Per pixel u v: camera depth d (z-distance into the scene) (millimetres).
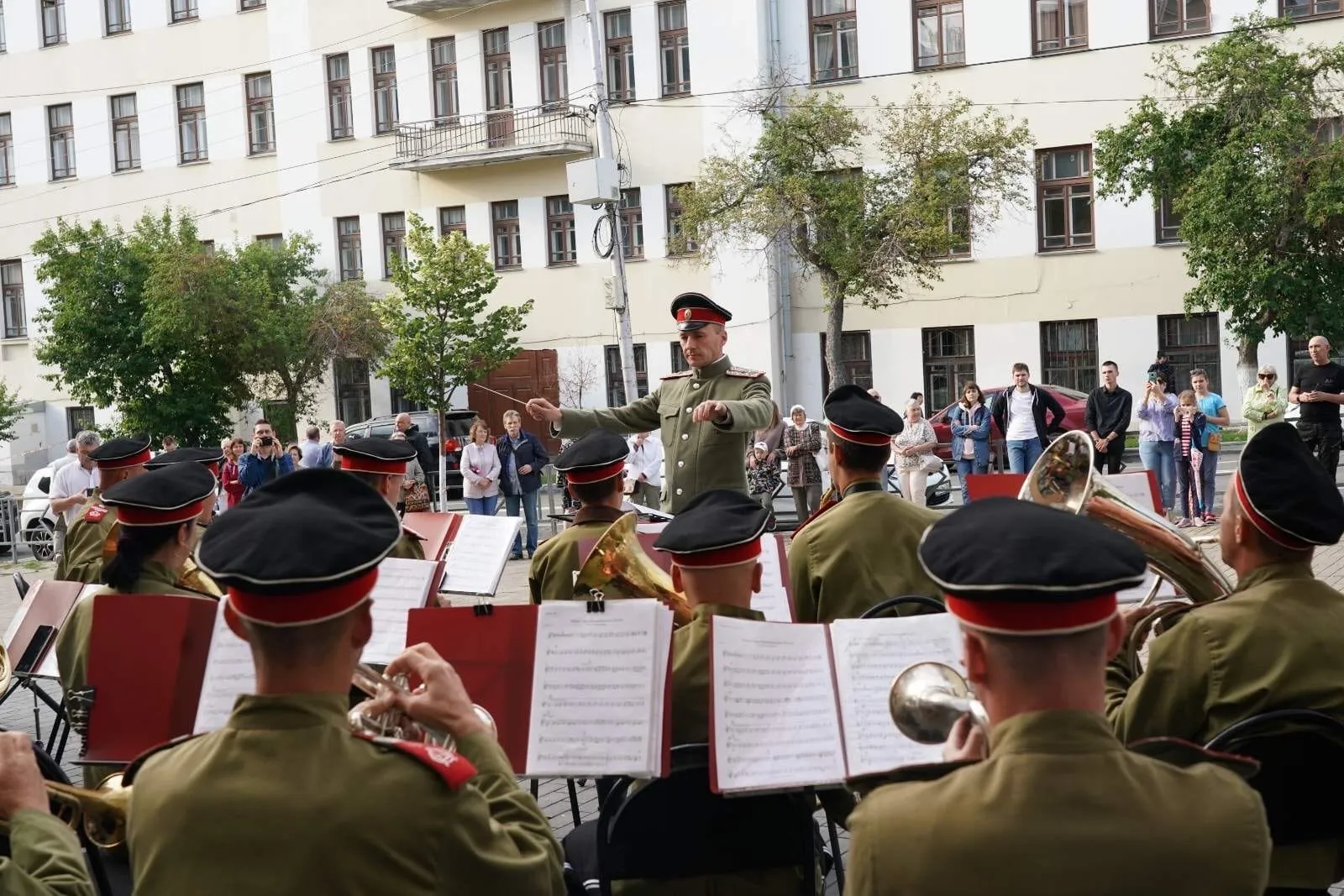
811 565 4648
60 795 2734
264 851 2264
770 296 27828
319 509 2402
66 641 4250
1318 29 23750
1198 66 22328
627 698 3410
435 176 30984
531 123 29609
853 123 24141
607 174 21922
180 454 6785
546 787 6477
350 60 31594
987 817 2102
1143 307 25594
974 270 26812
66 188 35188
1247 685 3008
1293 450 3109
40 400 35562
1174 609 3447
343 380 31578
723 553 3617
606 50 28984
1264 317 21781
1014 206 26328
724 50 27719
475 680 3471
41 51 35188
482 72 30250
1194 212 21625
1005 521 2195
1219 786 2170
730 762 3273
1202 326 25344
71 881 2352
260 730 2352
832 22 27266
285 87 32375
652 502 16156
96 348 29562
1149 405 14484
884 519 4621
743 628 3369
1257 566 3125
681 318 6293
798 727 3344
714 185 24312
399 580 4668
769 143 24047
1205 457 14234
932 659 3391
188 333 28484
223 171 33312
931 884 2115
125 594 4074
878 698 3377
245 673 3779
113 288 29703
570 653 3449
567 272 29875
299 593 2305
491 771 2604
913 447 16141
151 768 2436
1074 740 2125
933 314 27172
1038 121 25984
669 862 3424
